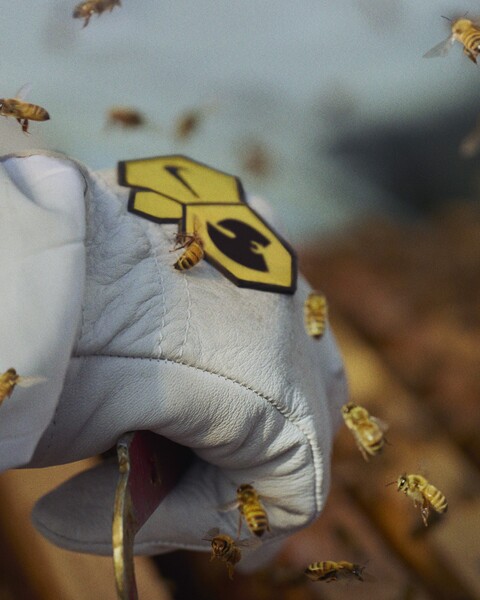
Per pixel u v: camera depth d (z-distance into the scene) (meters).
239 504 0.22
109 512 0.23
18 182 0.19
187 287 0.21
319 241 0.54
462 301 0.48
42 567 0.32
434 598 0.33
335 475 0.37
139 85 0.56
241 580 0.34
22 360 0.17
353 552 0.34
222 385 0.20
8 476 0.34
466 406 0.41
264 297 0.22
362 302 0.48
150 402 0.20
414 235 0.56
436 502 0.25
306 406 0.22
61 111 0.52
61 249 0.18
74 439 0.19
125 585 0.18
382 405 0.41
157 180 0.24
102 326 0.19
